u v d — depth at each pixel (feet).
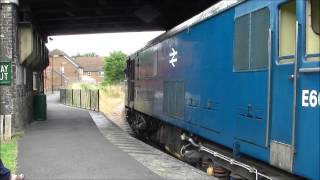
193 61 35.55
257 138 23.32
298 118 19.15
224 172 31.53
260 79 23.08
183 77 38.70
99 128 68.49
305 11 18.69
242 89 25.48
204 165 35.06
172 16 85.40
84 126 70.38
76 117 91.61
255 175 25.57
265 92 22.44
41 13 80.07
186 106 37.65
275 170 23.17
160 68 48.83
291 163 19.62
